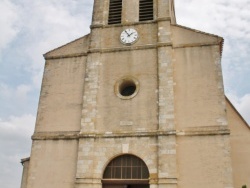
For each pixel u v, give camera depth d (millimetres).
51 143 17578
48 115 18406
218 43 17891
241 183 15789
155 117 16797
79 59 19500
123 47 19000
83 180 16094
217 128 15891
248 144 16500
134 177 16156
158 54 18141
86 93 18094
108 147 16641
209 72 17281
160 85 17297
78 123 17734
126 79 18125
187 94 17031
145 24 19516
